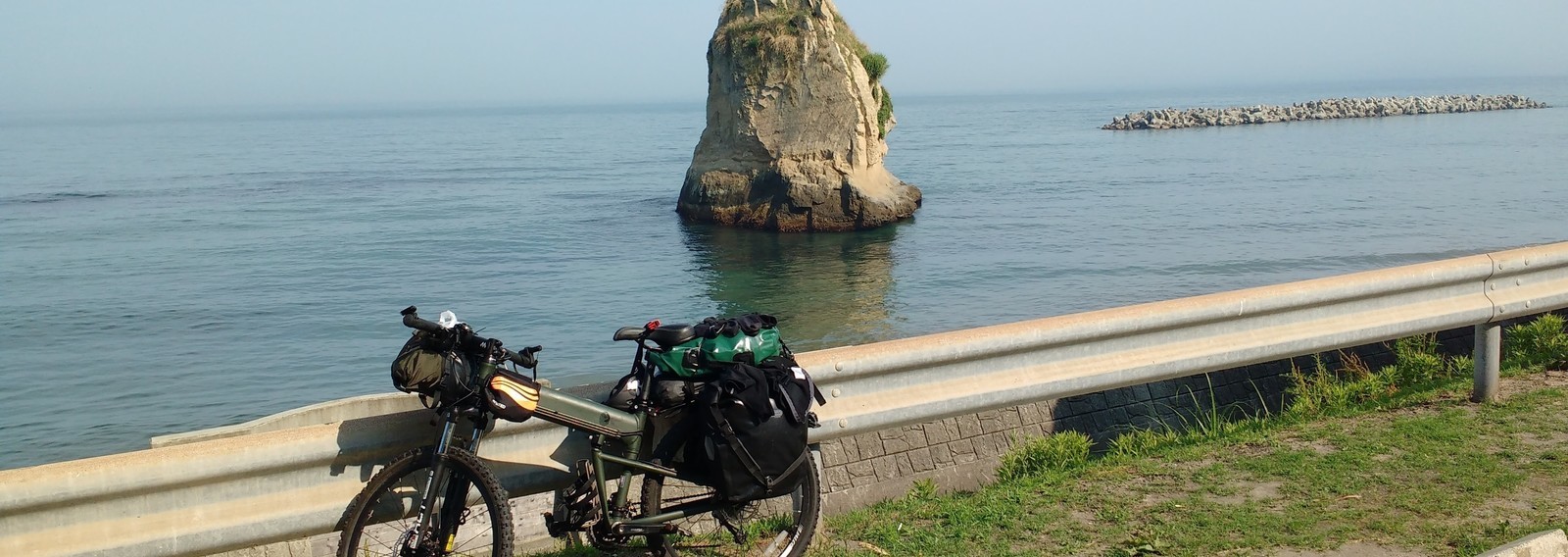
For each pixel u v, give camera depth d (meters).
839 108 47.31
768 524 4.98
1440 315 6.16
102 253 45.56
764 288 34.59
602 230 48.84
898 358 4.82
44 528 3.58
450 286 35.78
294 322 30.47
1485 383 6.32
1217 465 5.52
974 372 5.11
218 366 25.61
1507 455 5.42
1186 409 7.04
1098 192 62.81
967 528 4.87
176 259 43.47
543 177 85.50
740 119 48.19
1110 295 31.64
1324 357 7.39
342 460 3.96
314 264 41.38
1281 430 6.05
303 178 89.19
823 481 5.96
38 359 26.48
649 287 35.16
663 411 4.09
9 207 67.06
